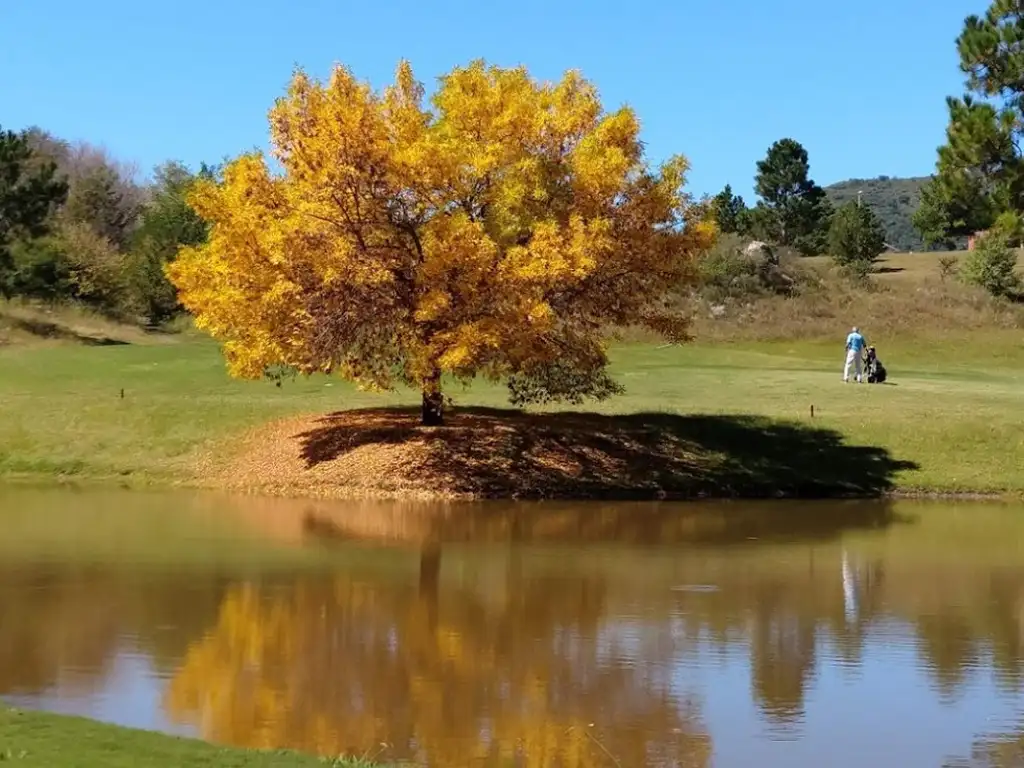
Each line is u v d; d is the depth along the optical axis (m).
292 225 20.86
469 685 10.70
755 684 10.86
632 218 23.03
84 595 14.01
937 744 9.36
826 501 22.77
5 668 11.02
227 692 10.36
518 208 21.94
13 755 7.60
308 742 9.09
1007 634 12.76
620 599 14.17
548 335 23.06
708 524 19.89
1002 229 40.41
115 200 84.44
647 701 10.32
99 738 8.27
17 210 57.16
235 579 15.01
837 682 10.99
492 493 22.25
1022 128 39.72
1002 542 18.48
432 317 21.06
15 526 18.86
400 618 13.10
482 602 13.92
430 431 24.14
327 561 16.27
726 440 25.08
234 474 23.78
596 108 23.31
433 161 21.17
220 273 21.73
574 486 22.66
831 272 61.28
